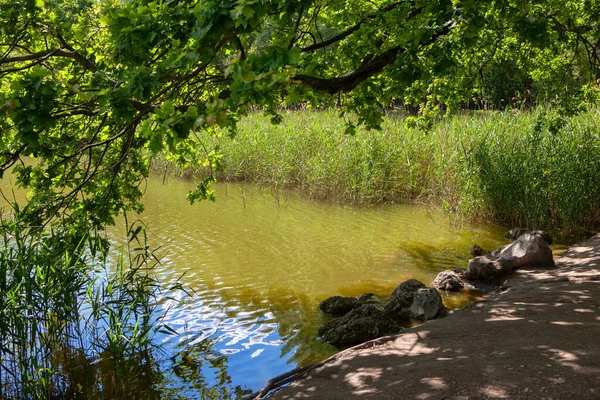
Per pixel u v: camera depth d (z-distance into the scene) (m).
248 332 6.77
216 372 5.80
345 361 5.19
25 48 6.17
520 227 11.83
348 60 6.91
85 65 6.10
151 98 4.92
